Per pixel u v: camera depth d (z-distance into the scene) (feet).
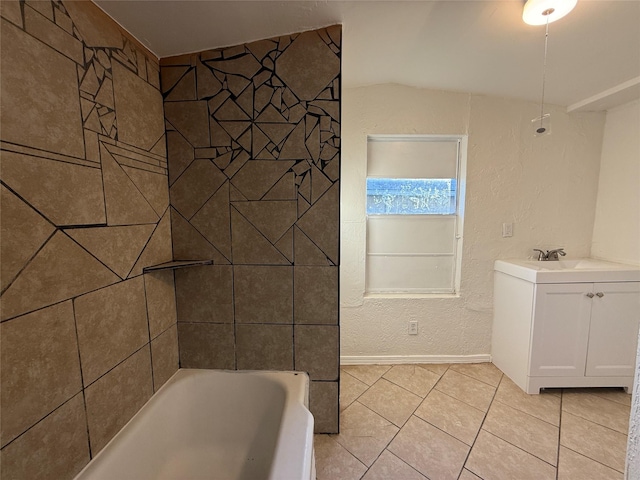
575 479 4.07
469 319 7.22
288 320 4.75
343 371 6.98
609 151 6.64
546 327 5.83
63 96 2.76
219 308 4.79
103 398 3.25
